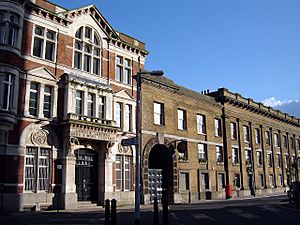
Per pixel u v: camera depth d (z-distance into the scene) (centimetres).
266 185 4953
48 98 2430
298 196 2355
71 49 2616
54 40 2516
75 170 2525
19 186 2133
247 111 4819
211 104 4112
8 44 2152
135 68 3153
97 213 2034
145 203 2944
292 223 1521
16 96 2175
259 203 2852
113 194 2694
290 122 6016
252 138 4822
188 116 3712
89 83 2630
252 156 4738
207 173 3831
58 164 2359
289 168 5691
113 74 2922
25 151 2212
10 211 2044
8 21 2166
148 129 3155
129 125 3002
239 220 1664
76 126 2417
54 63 2473
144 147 3078
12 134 2155
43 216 1839
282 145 5709
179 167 3431
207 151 3888
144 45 3297
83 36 2727
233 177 4244
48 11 2461
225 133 4241
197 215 1914
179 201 3319
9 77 2148
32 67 2331
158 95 3350
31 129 2267
